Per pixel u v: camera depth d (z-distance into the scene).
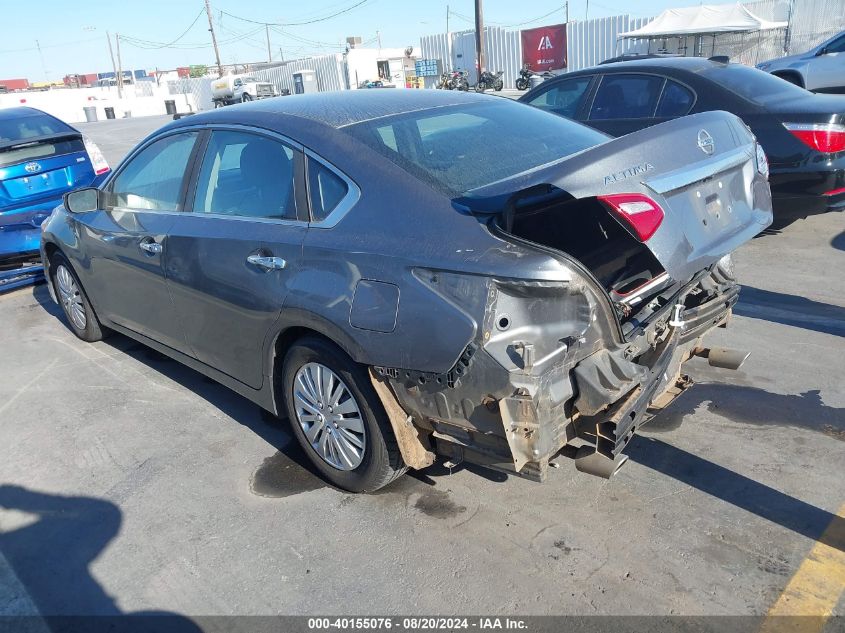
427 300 2.51
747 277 5.77
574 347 2.46
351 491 3.25
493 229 2.50
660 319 2.92
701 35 26.77
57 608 2.69
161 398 4.39
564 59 32.47
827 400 3.77
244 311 3.32
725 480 3.16
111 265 4.40
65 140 7.32
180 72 86.50
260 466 3.55
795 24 25.17
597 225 3.15
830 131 5.77
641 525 2.91
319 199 3.04
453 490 3.24
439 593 2.62
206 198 3.67
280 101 3.67
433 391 2.62
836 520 2.86
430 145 3.12
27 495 3.44
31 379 4.82
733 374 4.13
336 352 2.95
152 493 3.38
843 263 5.96
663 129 2.71
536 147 3.31
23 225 6.65
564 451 2.78
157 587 2.76
